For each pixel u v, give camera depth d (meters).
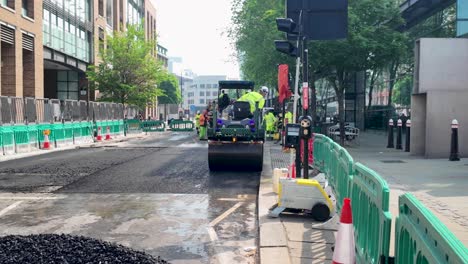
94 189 10.49
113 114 34.19
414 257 2.67
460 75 16.14
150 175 12.75
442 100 15.41
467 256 1.83
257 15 26.31
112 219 7.65
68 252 4.58
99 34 43.97
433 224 2.28
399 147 19.34
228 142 13.29
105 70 38.06
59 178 12.15
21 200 9.23
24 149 20.66
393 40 21.14
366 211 4.28
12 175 12.73
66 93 40.97
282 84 10.64
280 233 6.43
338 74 22.94
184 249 6.05
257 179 12.09
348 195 5.63
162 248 6.09
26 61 29.95
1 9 25.56
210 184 11.24
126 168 14.27
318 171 12.10
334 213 7.19
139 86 39.12
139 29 39.72
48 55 32.91
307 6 8.89
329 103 40.31
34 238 5.07
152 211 8.23
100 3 45.38
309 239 6.17
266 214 7.59
